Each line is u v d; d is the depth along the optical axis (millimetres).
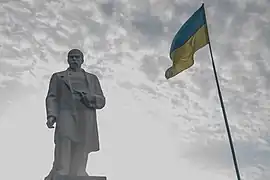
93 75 19094
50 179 17250
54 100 18422
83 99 18266
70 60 19172
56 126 17969
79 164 17578
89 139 17859
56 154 17609
